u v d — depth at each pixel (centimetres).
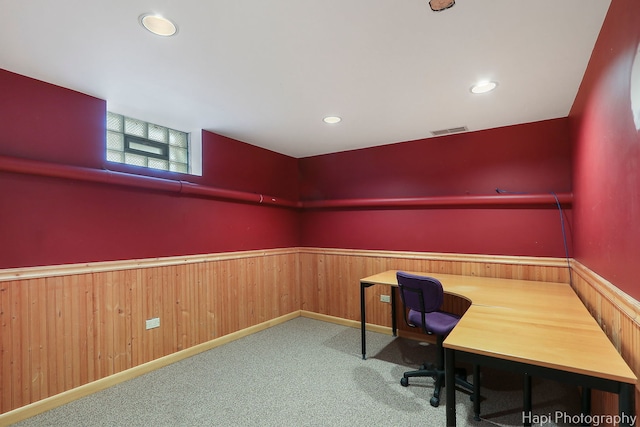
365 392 246
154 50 185
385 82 227
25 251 218
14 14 150
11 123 212
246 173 388
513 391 249
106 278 257
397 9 149
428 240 365
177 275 307
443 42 177
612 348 137
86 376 243
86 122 246
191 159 338
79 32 166
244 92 244
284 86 233
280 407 226
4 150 209
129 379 267
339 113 288
